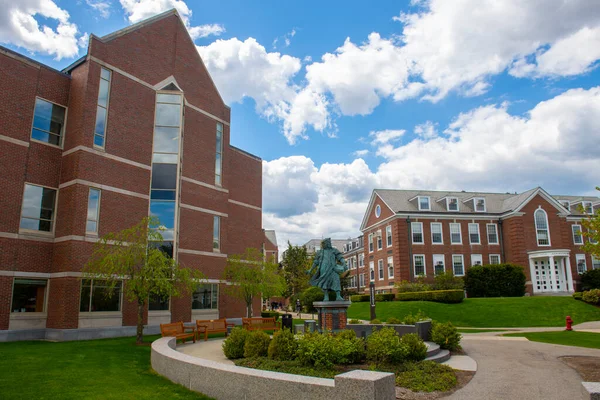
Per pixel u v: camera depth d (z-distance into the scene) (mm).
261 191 35812
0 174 20047
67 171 21938
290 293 62219
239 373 7859
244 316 31328
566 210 47438
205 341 18734
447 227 46375
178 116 26328
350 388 6207
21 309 20188
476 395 9477
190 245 26844
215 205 29188
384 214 48625
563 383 10719
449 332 16219
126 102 24156
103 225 22094
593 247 20109
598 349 17047
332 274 17344
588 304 34469
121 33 24422
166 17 27453
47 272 21156
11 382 9633
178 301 25656
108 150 22859
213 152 29688
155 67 26234
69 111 22891
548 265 45469
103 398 8383
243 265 27828
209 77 30188
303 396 6758
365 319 34094
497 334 24109
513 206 47250
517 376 11555
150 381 9977
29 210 20969
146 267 18094
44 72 22234
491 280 41875
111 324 21828
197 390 8883
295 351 11922
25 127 21203
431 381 10250
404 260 44625
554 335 22250
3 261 19703
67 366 11875
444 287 39688
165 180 25312
